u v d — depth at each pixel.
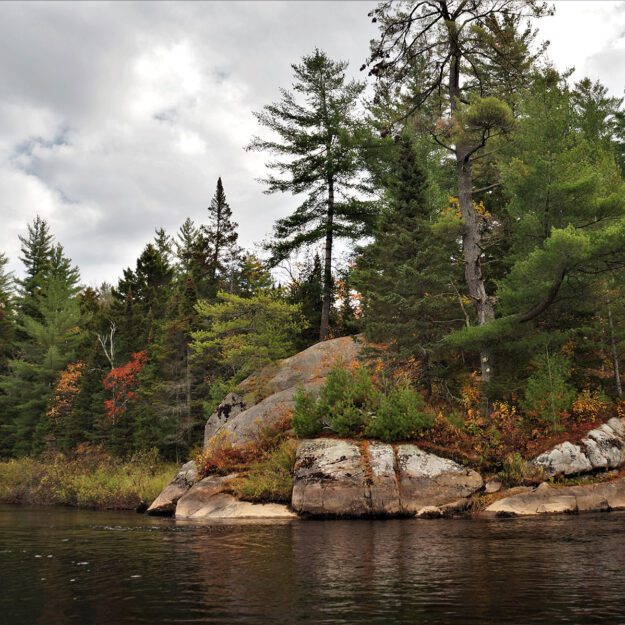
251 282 55.00
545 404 21.83
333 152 36.84
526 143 24.69
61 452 44.41
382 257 26.53
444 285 25.72
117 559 10.83
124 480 30.14
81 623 6.18
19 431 54.25
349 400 21.86
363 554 10.71
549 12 26.48
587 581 7.98
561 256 20.05
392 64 28.81
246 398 30.61
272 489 20.53
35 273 79.25
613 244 19.61
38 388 55.84
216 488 22.12
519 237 24.86
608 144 34.41
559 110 24.41
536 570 8.83
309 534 14.14
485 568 9.06
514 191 25.08
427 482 18.70
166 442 35.66
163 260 74.88
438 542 12.13
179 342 38.03
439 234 26.02
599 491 18.61
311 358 31.17
